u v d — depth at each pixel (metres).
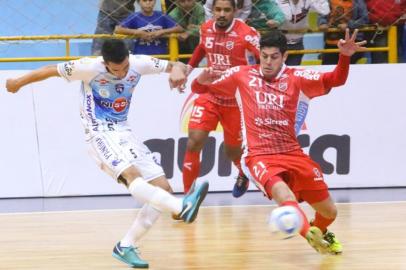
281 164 10.09
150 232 12.48
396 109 16.84
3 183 15.99
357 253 10.76
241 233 12.26
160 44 16.66
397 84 16.84
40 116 16.11
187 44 16.77
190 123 14.12
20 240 11.97
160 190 9.77
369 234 12.04
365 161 16.80
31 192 16.08
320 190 10.30
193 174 14.30
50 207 14.96
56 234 12.40
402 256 10.54
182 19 16.48
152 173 10.38
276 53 10.10
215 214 13.98
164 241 11.76
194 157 14.21
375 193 16.14
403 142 16.86
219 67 14.24
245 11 16.27
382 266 9.98
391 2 16.78
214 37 14.08
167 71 10.37
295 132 10.47
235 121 14.02
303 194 10.40
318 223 10.70
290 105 10.31
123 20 16.53
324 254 10.70
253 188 16.66
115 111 10.41
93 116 10.36
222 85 10.63
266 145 10.24
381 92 16.81
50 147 16.12
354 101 16.73
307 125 16.61
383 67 16.80
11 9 18.05
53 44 18.25
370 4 16.88
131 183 9.86
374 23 16.91
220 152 16.45
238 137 14.13
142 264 10.09
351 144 16.73
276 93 10.33
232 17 13.98
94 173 16.25
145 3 16.25
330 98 16.66
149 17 16.41
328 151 16.67
